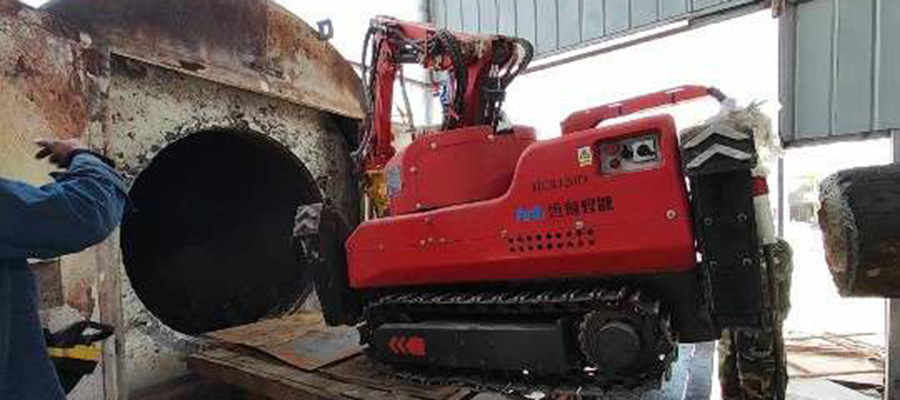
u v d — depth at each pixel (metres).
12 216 1.44
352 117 4.99
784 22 5.09
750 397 1.90
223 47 3.82
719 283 1.73
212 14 3.75
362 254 2.59
